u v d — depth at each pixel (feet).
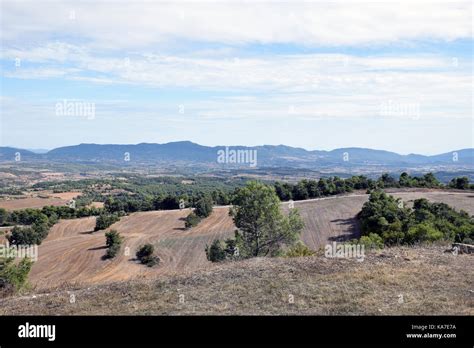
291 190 228.63
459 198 187.01
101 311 38.42
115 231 173.78
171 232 191.52
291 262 52.85
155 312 37.24
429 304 37.19
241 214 87.86
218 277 47.24
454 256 54.70
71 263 158.92
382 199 163.32
